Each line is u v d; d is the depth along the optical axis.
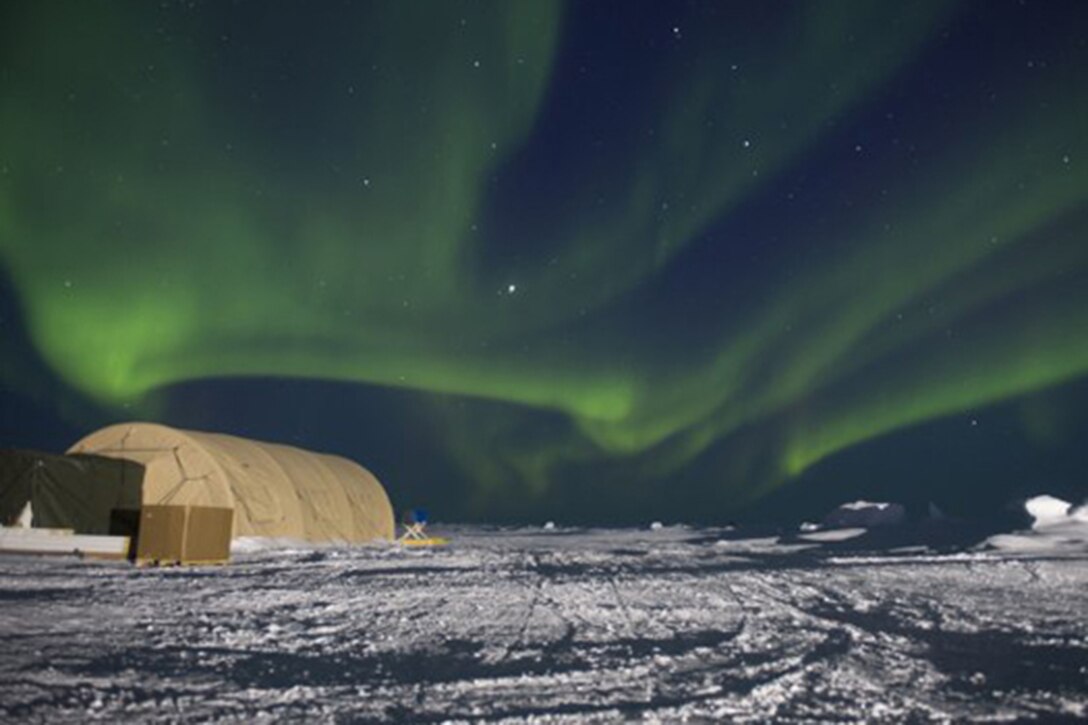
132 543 19.41
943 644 9.25
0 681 6.90
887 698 6.84
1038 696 6.92
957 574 16.59
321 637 9.42
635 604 12.41
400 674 7.59
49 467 21.23
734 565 19.25
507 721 6.11
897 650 8.90
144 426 24.41
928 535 27.33
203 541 18.58
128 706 6.36
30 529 19.92
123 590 13.14
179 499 23.92
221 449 25.39
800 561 20.31
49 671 7.33
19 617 10.15
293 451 29.94
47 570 16.11
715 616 11.27
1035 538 23.64
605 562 20.31
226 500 23.94
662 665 8.06
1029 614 11.53
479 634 9.74
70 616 10.39
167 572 16.47
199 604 11.80
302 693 6.85
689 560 20.98
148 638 9.09
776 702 6.71
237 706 6.43
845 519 34.41
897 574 16.67
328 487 28.64
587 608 11.98
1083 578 15.80
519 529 45.78
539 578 16.12
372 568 18.14
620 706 6.56
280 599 12.52
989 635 9.85
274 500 25.47
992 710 6.48
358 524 29.08
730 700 6.76
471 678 7.45
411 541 29.95
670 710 6.45
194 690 6.88
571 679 7.45
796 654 8.63
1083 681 7.45
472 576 16.52
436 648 8.84
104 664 7.71
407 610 11.63
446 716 6.23
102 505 22.14
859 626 10.49
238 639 9.19
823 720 6.21
